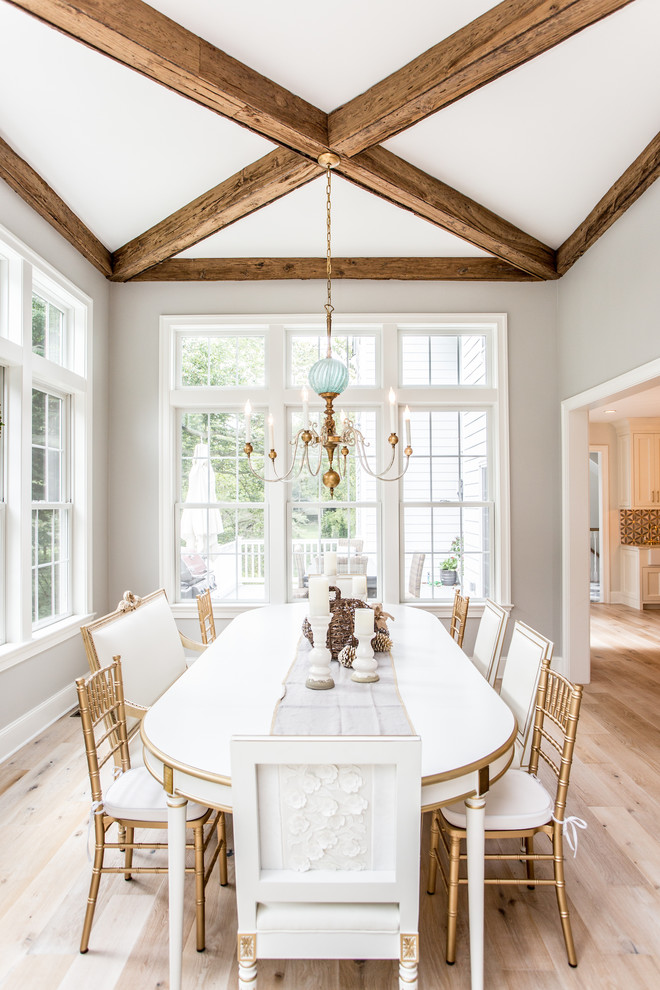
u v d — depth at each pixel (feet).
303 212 11.24
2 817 7.22
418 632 8.42
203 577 13.60
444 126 8.91
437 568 13.66
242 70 7.54
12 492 9.43
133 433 13.21
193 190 10.63
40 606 10.71
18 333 9.40
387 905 3.83
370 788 3.60
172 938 4.43
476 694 5.67
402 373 13.70
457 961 4.97
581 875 6.15
